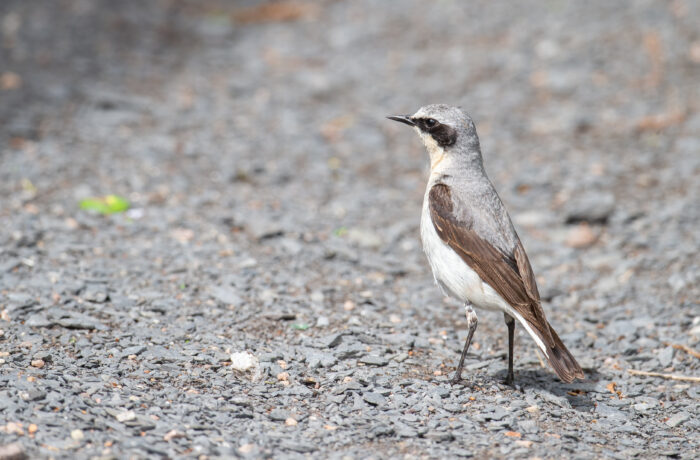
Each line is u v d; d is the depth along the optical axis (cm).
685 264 1333
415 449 802
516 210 1548
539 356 1086
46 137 1694
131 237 1330
